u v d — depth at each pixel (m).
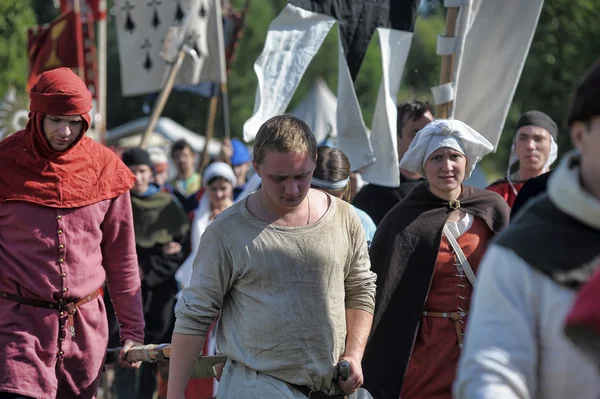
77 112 5.91
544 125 8.39
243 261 5.03
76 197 6.03
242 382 5.09
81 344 6.07
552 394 3.08
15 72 21.23
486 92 8.40
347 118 8.23
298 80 7.86
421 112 8.71
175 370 5.18
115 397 10.39
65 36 12.96
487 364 3.04
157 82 12.19
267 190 4.99
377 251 6.52
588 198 2.99
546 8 17.62
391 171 8.39
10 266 5.91
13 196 5.93
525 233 3.11
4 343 5.83
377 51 42.94
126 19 12.27
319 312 5.07
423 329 6.37
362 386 6.43
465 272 6.32
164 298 10.38
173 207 10.62
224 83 12.22
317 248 5.08
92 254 6.14
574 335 2.64
